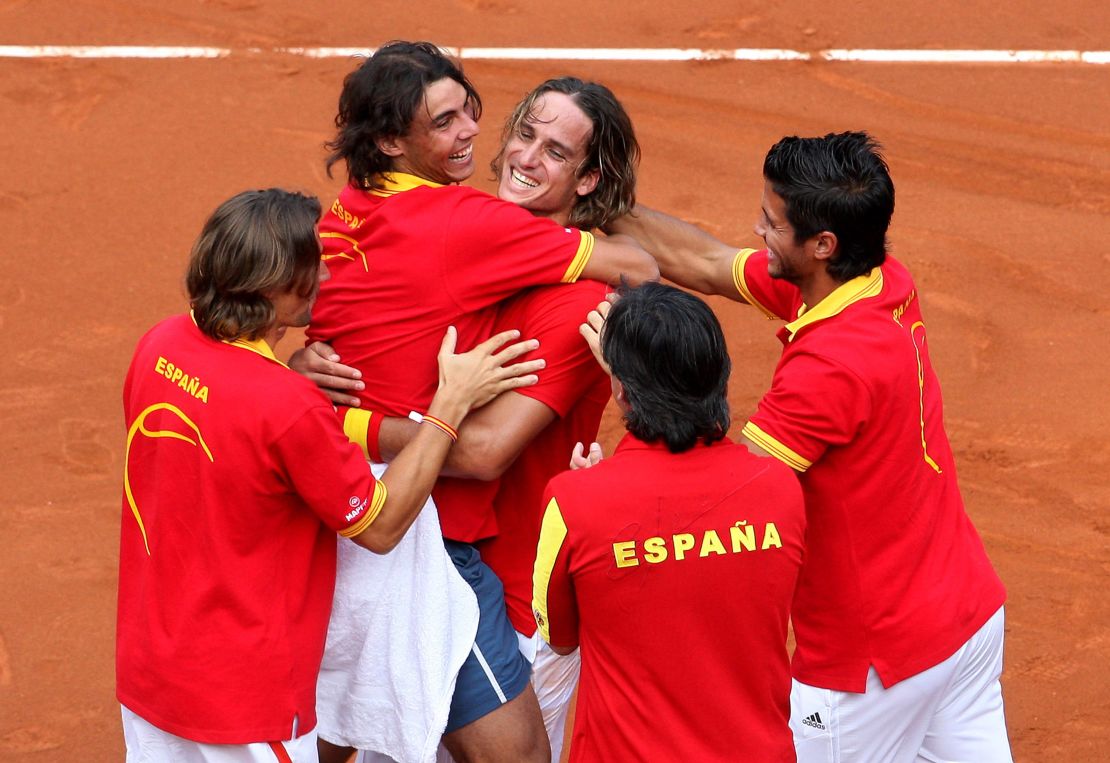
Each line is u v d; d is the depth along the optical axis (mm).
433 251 13086
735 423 25453
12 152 34438
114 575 21812
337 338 13812
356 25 41406
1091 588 21484
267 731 12320
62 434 25062
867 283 13016
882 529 13023
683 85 38438
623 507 11070
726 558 11109
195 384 12078
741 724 11359
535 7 42688
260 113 36688
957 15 42125
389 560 13391
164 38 40375
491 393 13094
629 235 15977
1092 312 28906
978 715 14133
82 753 18469
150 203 32469
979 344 27891
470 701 13695
